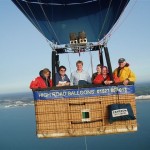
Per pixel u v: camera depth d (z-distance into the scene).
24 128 129.50
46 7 7.61
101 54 7.75
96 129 6.00
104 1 7.46
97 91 6.04
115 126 6.01
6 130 129.12
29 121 157.50
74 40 6.63
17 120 171.75
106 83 6.03
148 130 97.31
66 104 6.03
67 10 7.73
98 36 7.70
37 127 6.05
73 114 6.01
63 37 7.74
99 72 7.12
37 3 7.50
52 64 6.41
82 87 6.02
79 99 6.03
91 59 7.79
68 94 6.02
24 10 7.59
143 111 152.62
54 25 7.77
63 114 6.02
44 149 82.31
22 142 95.50
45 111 6.04
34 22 7.79
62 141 93.19
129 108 5.92
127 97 6.07
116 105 5.93
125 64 7.09
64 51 7.73
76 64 7.68
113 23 7.45
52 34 7.74
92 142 87.88
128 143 81.00
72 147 82.25
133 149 72.25
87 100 6.03
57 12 7.70
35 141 95.75
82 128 6.00
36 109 6.06
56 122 6.02
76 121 6.00
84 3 7.60
